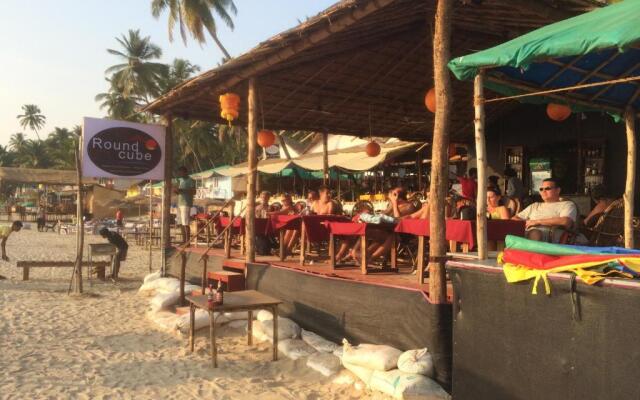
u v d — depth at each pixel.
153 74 49.06
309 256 8.51
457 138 12.35
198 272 9.76
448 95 4.90
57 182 44.38
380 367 4.77
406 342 5.06
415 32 7.64
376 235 6.83
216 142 49.91
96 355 6.24
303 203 10.91
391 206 7.62
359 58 8.27
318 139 23.72
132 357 6.16
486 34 7.61
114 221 32.56
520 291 3.68
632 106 5.93
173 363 5.92
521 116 11.07
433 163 4.91
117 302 9.56
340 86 9.34
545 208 6.03
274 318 5.98
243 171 22.11
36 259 16.70
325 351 5.85
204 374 5.55
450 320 4.66
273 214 8.66
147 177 10.36
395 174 19.70
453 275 4.25
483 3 6.09
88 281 12.20
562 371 3.40
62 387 5.14
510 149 11.28
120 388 5.14
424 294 4.87
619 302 3.11
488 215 6.84
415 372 4.55
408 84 9.51
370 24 6.82
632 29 3.09
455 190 9.45
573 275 3.34
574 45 3.38
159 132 10.48
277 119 11.23
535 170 10.80
